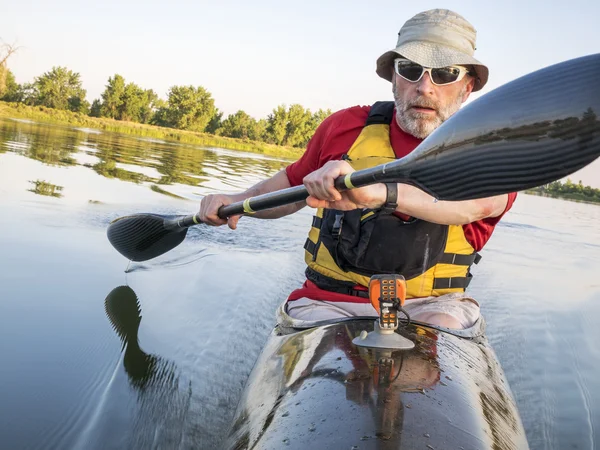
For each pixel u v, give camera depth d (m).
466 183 1.56
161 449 2.07
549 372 3.22
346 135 2.54
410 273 2.27
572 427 2.65
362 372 1.54
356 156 2.44
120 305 3.35
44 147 11.07
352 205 1.94
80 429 2.14
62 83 34.97
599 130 1.34
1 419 2.13
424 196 2.00
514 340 3.63
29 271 3.68
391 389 1.44
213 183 9.11
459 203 2.04
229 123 33.91
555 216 11.05
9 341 2.72
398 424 1.28
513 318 4.02
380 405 1.36
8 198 5.59
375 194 1.90
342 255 2.29
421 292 2.32
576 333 3.84
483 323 2.29
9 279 3.49
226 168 12.36
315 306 2.30
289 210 2.97
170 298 3.60
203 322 3.28
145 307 3.39
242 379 2.68
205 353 2.90
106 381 2.50
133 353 2.79
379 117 2.48
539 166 1.43
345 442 1.23
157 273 4.08
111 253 4.30
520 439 1.55
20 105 26.84
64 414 2.22
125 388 2.47
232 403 2.45
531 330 3.82
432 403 1.40
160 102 35.38
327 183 1.81
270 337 2.23
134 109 34.94
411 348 1.72
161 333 3.07
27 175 7.12
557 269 5.71
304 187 2.06
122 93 34.56
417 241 2.21
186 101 34.22
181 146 19.11
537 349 3.52
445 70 2.31
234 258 4.66
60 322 3.00
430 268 2.29
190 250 4.80
